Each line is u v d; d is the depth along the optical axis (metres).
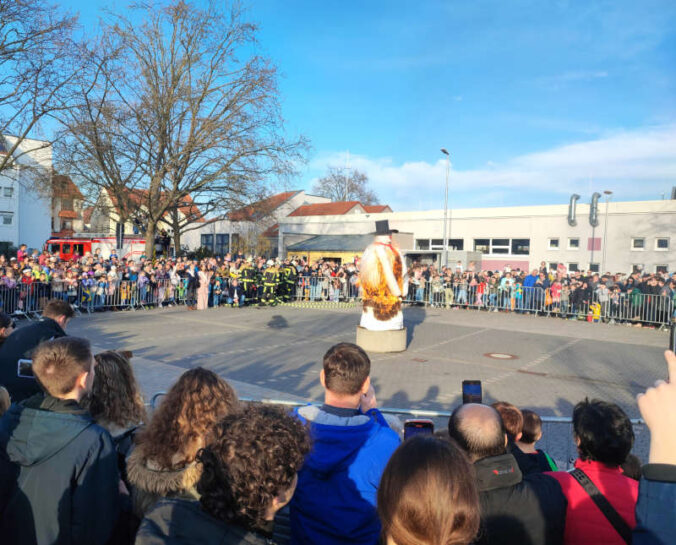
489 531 2.06
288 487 1.53
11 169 23.59
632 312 17.33
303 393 8.31
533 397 8.53
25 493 2.20
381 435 2.39
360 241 32.28
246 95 25.66
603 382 9.68
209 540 1.45
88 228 54.69
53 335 4.14
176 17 24.69
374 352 12.06
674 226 23.41
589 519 2.09
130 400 2.98
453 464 1.36
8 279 14.73
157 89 24.95
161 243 30.67
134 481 2.05
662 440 1.18
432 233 31.80
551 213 27.20
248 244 37.56
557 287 19.09
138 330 14.07
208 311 19.08
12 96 18.94
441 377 9.74
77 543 2.22
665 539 1.11
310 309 20.52
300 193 52.94
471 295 21.33
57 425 2.28
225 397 2.15
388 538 1.41
